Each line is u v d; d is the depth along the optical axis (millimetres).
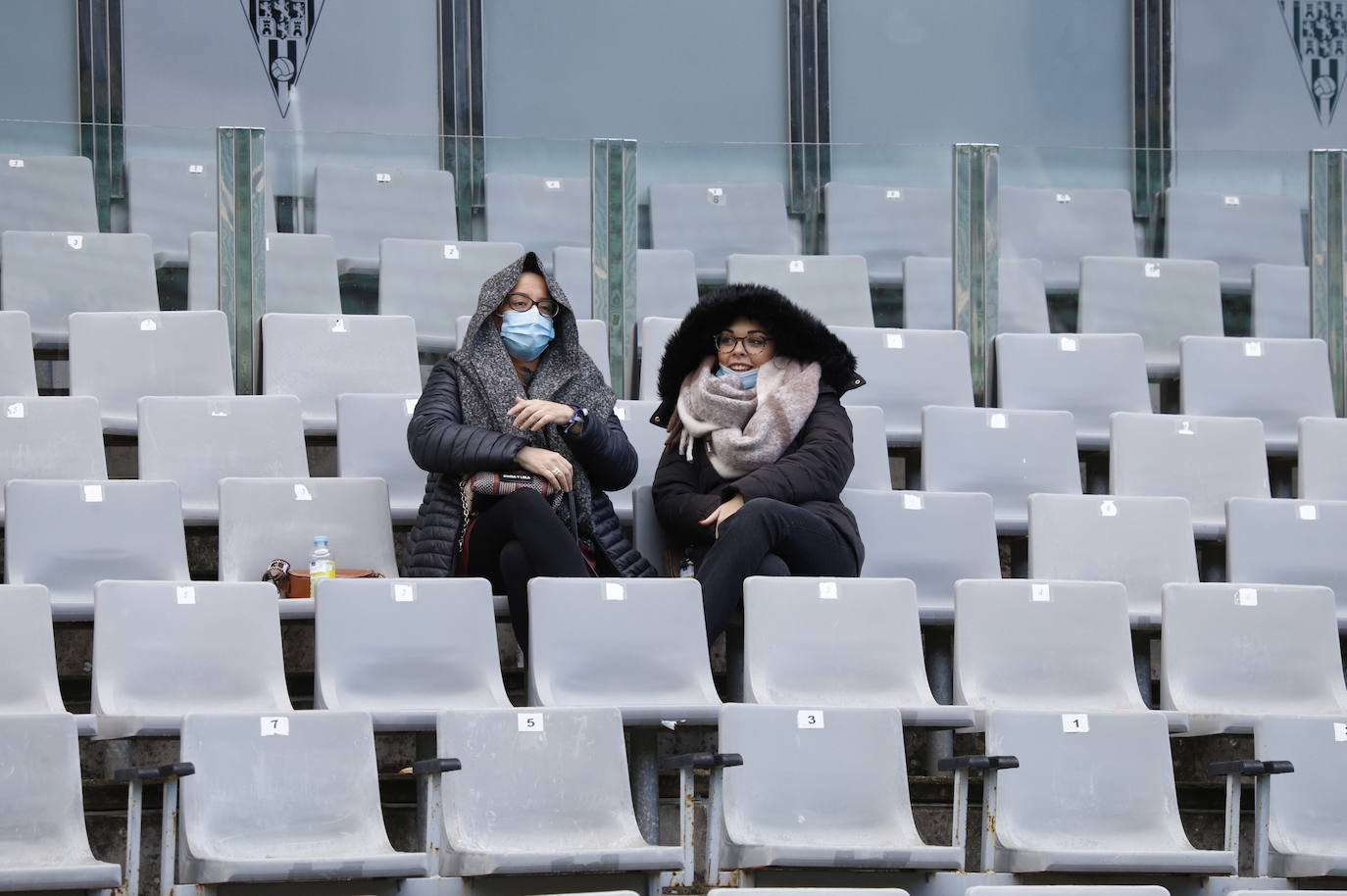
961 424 22641
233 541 19719
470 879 15133
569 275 24219
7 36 29859
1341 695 19625
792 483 19672
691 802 15594
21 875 13867
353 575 19516
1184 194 25641
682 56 32344
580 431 19328
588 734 16234
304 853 15281
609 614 18031
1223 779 19391
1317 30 33938
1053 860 16016
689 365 21000
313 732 15633
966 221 25094
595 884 15562
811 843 16297
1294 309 25719
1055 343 24516
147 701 16938
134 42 30359
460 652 17859
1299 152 25812
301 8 31125
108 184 23359
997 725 17031
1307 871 16594
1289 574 21500
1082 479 24453
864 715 16828
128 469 22766
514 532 18641
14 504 19047
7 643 16766
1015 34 33219
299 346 23109
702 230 24516
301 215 23625
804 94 32500
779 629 18422
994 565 21172
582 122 32000
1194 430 23234
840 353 20781
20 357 22281
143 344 22719
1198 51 33594
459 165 24078
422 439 19141
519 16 31859
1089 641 19250
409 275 23875
